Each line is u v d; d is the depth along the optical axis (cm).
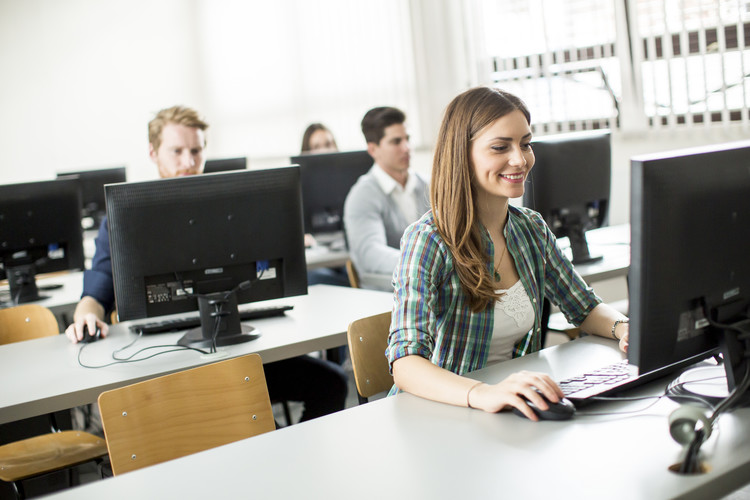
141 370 211
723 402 135
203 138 291
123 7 773
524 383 147
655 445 129
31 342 254
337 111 667
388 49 606
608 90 451
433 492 119
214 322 233
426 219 187
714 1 398
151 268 231
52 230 354
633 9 430
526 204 296
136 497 126
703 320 141
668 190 129
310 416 285
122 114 781
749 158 142
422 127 589
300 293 252
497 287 190
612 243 345
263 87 735
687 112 418
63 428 279
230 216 238
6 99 748
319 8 665
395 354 170
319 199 439
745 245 142
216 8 760
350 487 123
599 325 199
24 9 746
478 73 527
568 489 116
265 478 129
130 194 228
